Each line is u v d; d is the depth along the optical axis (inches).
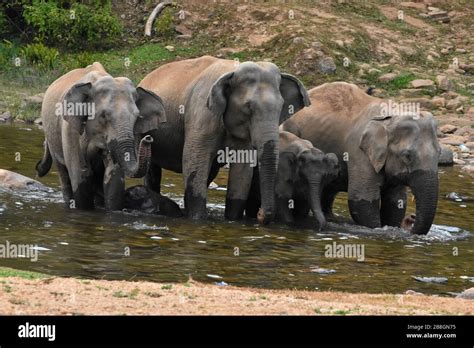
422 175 714.2
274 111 698.2
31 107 1219.9
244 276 549.3
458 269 605.0
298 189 738.2
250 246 633.6
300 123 780.0
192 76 754.8
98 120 698.2
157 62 1421.0
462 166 1053.8
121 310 406.0
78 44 1472.7
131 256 578.6
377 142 726.5
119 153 688.4
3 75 1353.3
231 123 710.5
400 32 1494.8
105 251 587.5
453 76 1395.2
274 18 1477.6
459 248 670.5
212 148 722.8
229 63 741.9
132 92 705.6
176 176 902.4
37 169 805.9
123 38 1493.6
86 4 1504.7
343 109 771.4
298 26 1441.9
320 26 1453.0
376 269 591.8
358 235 700.7
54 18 1464.1
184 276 537.6
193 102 733.9
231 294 457.1
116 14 1544.0
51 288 438.3
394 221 751.1
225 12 1504.7
